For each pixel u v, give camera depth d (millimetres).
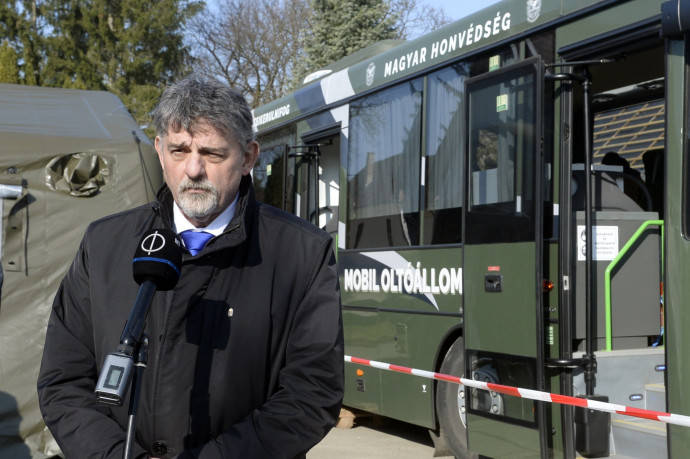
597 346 6320
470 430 6676
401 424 9492
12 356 6250
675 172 5059
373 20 31203
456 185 7215
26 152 6461
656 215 6625
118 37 40156
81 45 40438
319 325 2488
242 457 2342
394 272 7980
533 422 6000
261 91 41719
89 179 6609
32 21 40688
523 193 6172
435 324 7379
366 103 8695
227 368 2436
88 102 7680
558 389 5984
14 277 6348
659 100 7875
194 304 2443
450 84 7402
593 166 6766
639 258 6535
